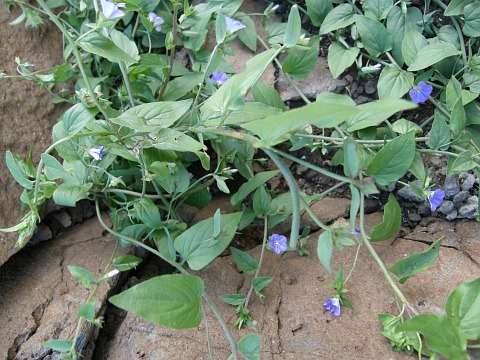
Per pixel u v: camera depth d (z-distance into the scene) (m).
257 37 0.37
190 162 0.34
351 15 0.35
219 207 0.35
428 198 0.29
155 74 0.34
